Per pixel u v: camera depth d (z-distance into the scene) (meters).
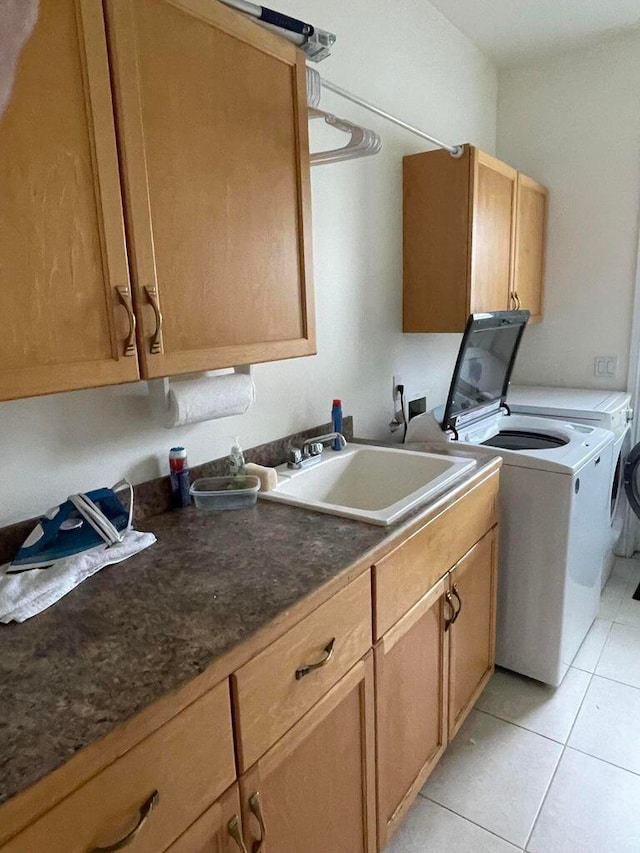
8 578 1.06
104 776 0.69
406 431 2.18
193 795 0.81
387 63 2.13
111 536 1.19
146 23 0.95
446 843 1.48
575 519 1.93
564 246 2.97
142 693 0.75
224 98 1.11
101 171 0.91
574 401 2.67
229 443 1.68
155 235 1.00
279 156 1.26
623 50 2.67
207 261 1.11
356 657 1.17
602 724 1.87
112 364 0.96
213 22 1.07
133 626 0.92
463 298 2.21
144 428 1.42
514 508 1.98
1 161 0.79
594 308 2.94
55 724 0.70
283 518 1.38
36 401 1.19
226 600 0.99
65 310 0.88
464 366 1.99
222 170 1.12
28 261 0.83
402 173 2.28
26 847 0.61
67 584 1.04
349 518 1.36
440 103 2.50
